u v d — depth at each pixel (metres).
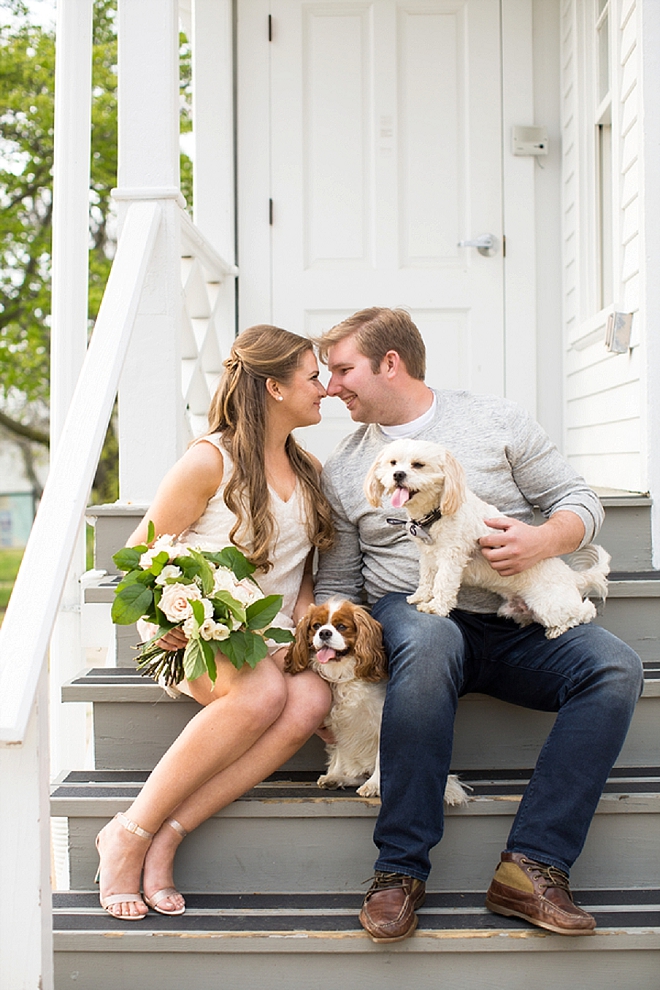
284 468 2.32
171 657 2.02
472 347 3.99
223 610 1.89
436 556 2.13
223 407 2.25
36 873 1.55
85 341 3.48
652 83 2.79
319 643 2.01
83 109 3.45
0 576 14.20
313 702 2.02
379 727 2.08
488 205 3.96
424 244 3.98
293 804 2.03
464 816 2.04
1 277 11.93
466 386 4.00
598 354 3.40
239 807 2.03
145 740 2.25
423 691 1.86
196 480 2.16
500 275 3.97
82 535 2.64
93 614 2.47
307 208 4.00
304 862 2.04
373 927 1.77
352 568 2.38
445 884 2.04
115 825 1.95
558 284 3.98
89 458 1.98
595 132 3.59
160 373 2.80
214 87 3.91
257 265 4.01
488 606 2.23
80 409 2.12
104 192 11.44
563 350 3.96
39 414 14.08
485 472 2.27
